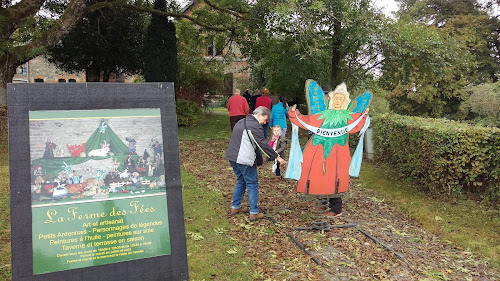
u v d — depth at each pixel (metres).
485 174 5.98
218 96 20.17
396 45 11.70
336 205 5.29
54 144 2.46
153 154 2.71
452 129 6.08
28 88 2.42
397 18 12.89
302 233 4.74
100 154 2.57
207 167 8.22
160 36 14.20
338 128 4.96
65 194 2.46
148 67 14.36
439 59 11.92
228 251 4.08
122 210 2.60
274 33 12.88
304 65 13.34
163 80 14.44
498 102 15.39
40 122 2.43
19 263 2.33
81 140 2.53
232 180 7.16
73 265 2.46
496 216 5.49
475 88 17.92
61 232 2.44
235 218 5.13
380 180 7.57
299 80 14.52
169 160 2.76
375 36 11.71
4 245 3.99
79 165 2.51
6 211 4.93
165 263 2.68
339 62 14.20
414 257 4.21
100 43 16.53
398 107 23.56
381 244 4.48
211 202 5.75
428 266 4.00
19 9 10.42
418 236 4.84
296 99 17.17
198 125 15.70
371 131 9.91
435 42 11.80
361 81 13.56
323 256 4.13
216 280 3.51
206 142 11.73
